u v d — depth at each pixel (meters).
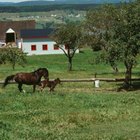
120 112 26.88
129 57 39.19
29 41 114.50
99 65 77.19
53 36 71.06
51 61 90.31
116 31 39.81
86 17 56.47
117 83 45.00
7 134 21.06
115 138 20.42
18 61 69.25
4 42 129.38
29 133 21.55
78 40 69.00
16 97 31.98
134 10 39.75
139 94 35.72
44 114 26.30
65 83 44.53
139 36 39.09
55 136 21.02
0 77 57.00
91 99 31.42
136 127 22.92
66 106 29.08
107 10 53.47
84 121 24.59
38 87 41.47
